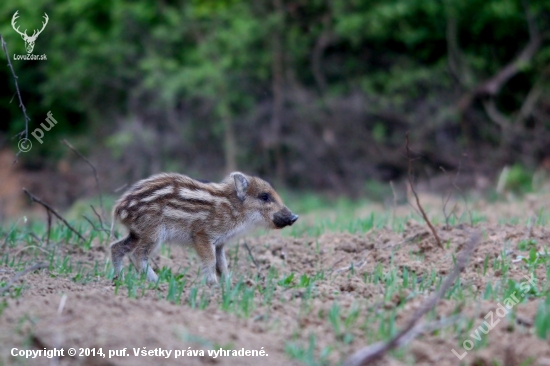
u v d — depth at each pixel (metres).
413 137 21.70
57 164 22.38
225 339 5.69
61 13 20.69
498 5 20.94
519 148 21.31
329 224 11.98
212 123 21.75
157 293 7.01
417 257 8.48
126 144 21.16
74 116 23.39
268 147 21.86
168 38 21.14
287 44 22.03
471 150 21.56
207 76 20.66
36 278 7.36
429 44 22.89
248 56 21.47
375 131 21.47
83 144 22.39
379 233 9.61
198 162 21.81
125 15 20.91
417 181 21.25
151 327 5.67
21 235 9.55
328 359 5.49
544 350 5.54
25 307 6.03
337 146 21.80
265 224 8.87
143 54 21.59
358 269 8.16
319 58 22.62
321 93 22.52
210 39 20.94
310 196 20.64
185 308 6.33
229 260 9.17
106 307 6.03
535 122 22.08
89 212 16.14
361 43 22.86
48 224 9.17
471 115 21.94
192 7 21.05
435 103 21.84
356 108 21.73
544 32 22.05
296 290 7.08
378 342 5.73
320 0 21.55
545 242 8.73
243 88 21.78
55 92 22.06
